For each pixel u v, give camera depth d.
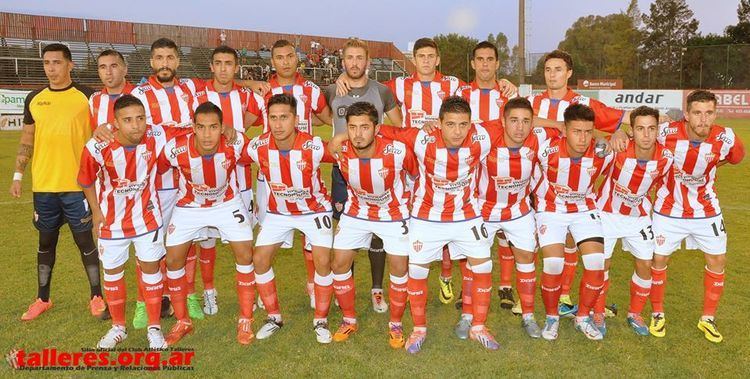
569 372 3.31
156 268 3.72
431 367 3.38
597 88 26.67
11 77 23.31
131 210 3.64
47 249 4.11
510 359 3.49
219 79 4.36
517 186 3.77
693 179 3.72
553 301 3.77
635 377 3.24
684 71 26.48
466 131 3.39
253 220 4.59
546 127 3.76
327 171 10.70
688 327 3.94
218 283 4.96
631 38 46.97
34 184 4.05
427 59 4.46
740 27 40.53
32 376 3.28
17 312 4.20
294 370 3.35
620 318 4.14
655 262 3.87
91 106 4.20
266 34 34.03
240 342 3.74
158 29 31.14
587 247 3.69
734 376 3.24
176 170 4.12
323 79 30.33
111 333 3.70
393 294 3.69
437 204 3.65
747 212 7.25
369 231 3.75
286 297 4.63
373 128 3.42
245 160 3.84
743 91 23.00
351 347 3.68
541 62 28.78
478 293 3.69
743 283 4.66
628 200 3.84
